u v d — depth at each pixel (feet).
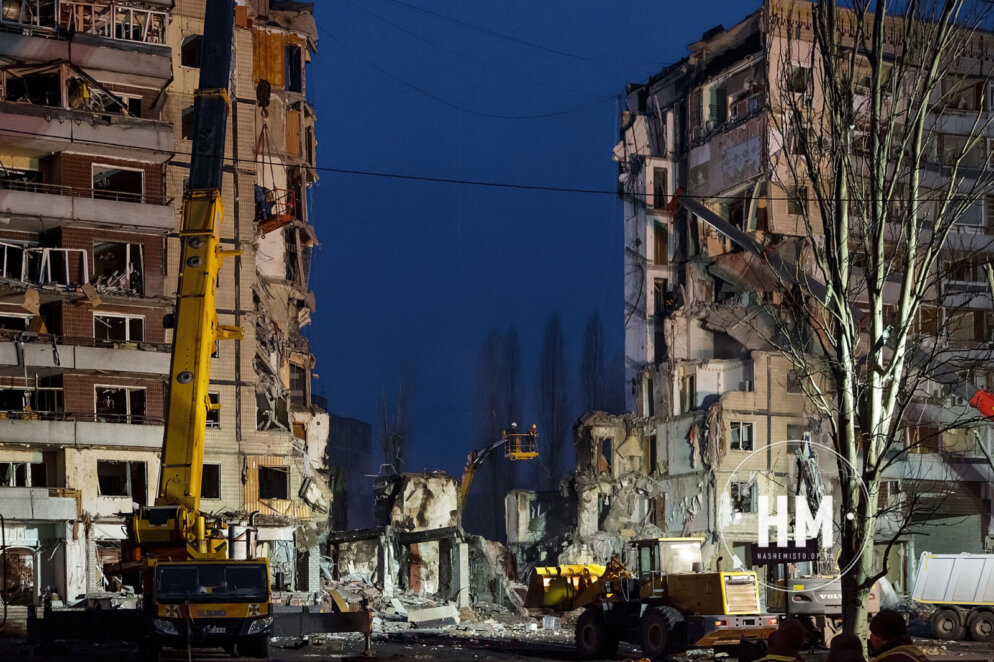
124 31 179.32
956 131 221.66
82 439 163.22
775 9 231.71
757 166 230.07
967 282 218.18
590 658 104.78
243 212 187.01
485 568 204.54
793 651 32.76
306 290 225.76
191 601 89.15
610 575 108.47
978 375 217.77
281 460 183.01
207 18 104.78
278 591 129.29
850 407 71.46
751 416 219.61
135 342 168.96
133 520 91.81
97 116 168.66
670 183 257.75
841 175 73.36
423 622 159.12
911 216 72.08
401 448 347.36
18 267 170.60
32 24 169.99
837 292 72.95
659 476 235.20
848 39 145.18
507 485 320.50
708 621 94.12
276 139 213.87
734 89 246.06
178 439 92.84
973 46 222.28
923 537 214.28
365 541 221.87
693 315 239.09
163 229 171.83
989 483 213.05
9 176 171.12
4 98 169.37
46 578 159.12
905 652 32.17
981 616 132.26
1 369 162.61
